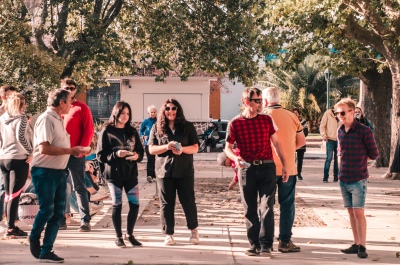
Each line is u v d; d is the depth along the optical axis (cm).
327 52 2188
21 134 925
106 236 977
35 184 802
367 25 2125
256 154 843
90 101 3853
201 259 822
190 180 914
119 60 2459
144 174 2050
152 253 855
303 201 1384
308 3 1856
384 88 2355
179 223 1102
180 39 2472
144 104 3509
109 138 896
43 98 1888
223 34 2480
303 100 4866
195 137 912
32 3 2219
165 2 2533
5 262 798
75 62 2380
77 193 1012
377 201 1384
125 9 2606
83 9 2298
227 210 1245
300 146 884
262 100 886
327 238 977
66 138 818
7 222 964
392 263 812
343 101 851
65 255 840
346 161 857
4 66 1906
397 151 1277
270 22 2034
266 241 845
